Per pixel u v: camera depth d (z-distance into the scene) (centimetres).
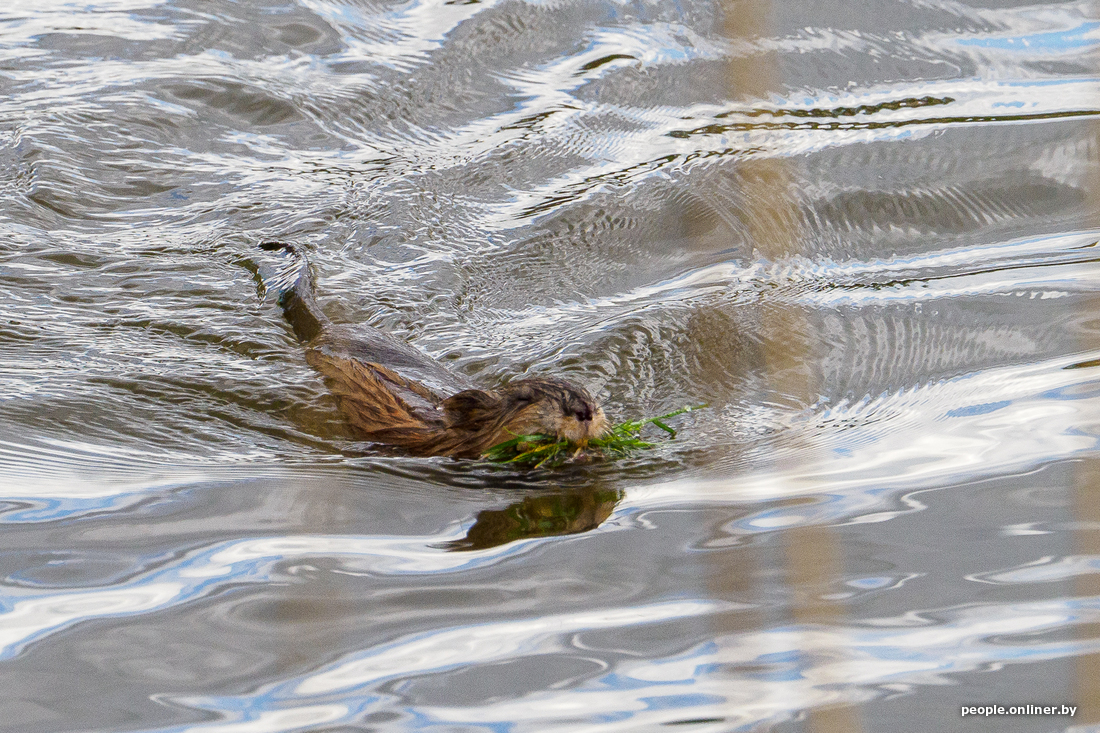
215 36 2391
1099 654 805
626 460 1249
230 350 1517
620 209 1916
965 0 2661
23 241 1742
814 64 2380
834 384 1425
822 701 782
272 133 2114
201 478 1182
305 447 1304
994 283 1688
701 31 2508
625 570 976
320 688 808
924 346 1505
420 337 1597
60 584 945
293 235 1817
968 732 741
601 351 1527
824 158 2053
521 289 1722
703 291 1691
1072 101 2245
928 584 931
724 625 879
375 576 973
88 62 2277
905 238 1880
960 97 2291
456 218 1889
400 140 2127
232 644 863
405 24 2495
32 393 1356
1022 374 1392
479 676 820
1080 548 968
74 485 1145
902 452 1216
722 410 1377
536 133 2136
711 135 2138
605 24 2538
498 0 2556
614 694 793
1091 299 1577
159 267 1709
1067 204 1952
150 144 2034
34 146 1969
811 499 1109
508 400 1268
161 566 980
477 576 972
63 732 761
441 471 1232
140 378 1421
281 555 1004
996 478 1120
